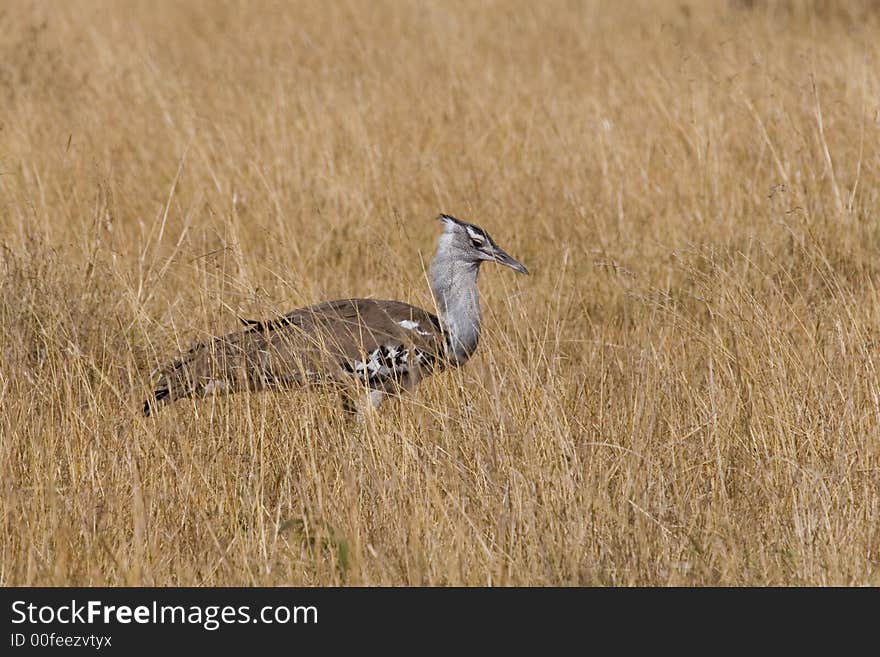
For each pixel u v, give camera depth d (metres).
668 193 28.89
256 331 20.52
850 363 19.30
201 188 29.73
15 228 26.06
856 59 35.59
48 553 15.34
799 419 18.27
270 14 53.91
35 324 21.78
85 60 43.19
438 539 15.69
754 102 33.00
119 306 22.89
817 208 27.47
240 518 16.72
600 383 20.28
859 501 16.69
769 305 22.14
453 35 48.69
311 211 29.30
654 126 32.78
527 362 20.66
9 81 39.59
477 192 30.53
